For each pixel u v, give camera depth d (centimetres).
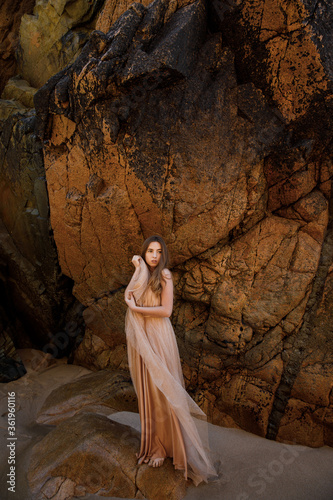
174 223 349
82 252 403
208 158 327
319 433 312
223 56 319
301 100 309
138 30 320
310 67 296
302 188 333
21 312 496
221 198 338
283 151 327
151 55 303
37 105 358
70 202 376
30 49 514
